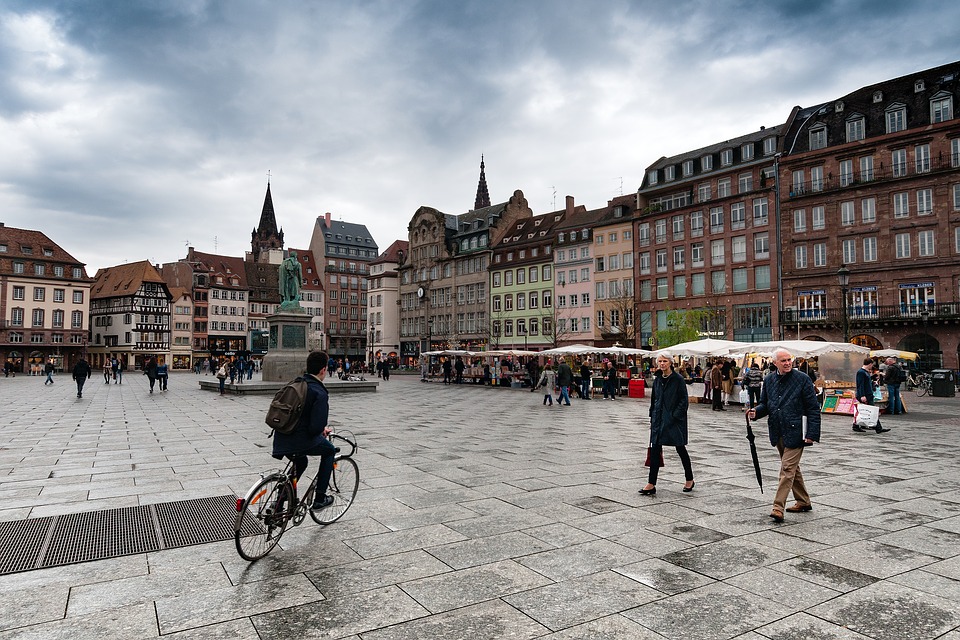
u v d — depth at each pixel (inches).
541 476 382.0
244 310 4320.9
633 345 2576.3
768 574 211.9
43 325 3348.9
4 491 337.1
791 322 2065.7
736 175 2311.8
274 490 235.9
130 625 173.6
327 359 256.4
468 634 167.9
